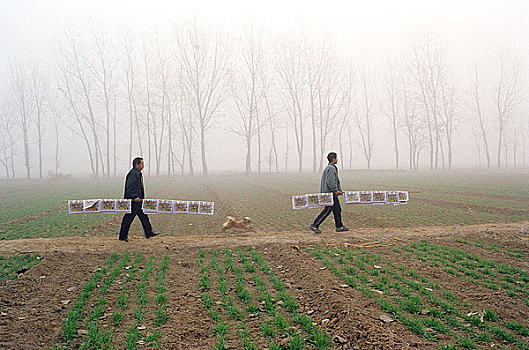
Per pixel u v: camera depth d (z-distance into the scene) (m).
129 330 4.56
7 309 5.20
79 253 8.16
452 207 15.88
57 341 4.34
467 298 5.44
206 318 4.96
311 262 7.35
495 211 14.27
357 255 7.87
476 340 4.20
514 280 6.12
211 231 11.77
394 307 4.97
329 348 4.03
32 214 15.94
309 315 4.96
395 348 3.93
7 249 8.41
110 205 9.30
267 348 4.09
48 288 6.06
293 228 11.83
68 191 29.08
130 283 6.36
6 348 4.06
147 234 9.86
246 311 5.17
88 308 5.29
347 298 5.24
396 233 9.96
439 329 4.41
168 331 4.54
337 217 10.20
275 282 6.28
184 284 6.33
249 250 8.55
